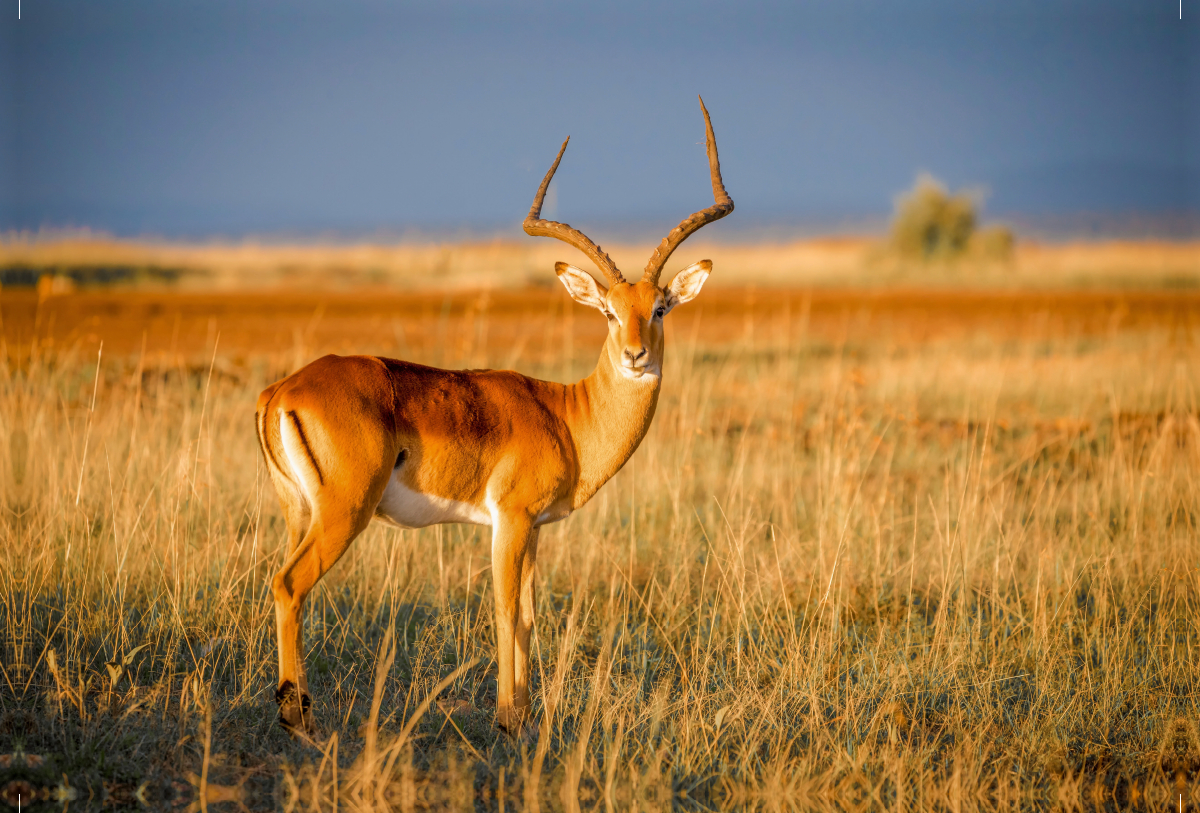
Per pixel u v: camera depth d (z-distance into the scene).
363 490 18.16
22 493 29.42
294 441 18.03
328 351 57.69
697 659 22.59
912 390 50.19
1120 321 91.00
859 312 101.06
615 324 20.98
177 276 139.88
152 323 80.31
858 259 188.75
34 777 15.94
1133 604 25.98
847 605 25.70
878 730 19.77
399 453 18.95
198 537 27.19
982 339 74.19
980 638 23.89
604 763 17.83
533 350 65.81
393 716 19.42
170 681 19.45
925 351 69.38
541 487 20.03
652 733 18.39
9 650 20.64
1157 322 90.44
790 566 27.98
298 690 18.05
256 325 81.06
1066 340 73.31
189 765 17.14
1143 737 19.81
